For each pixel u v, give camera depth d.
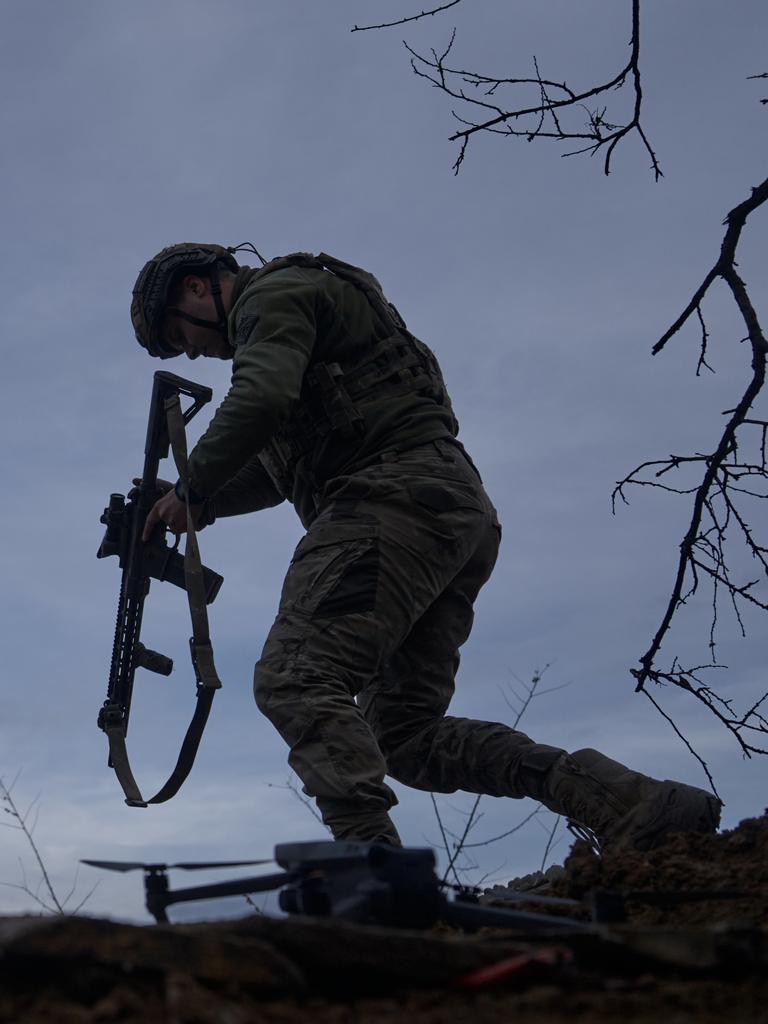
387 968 1.75
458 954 1.79
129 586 3.97
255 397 3.48
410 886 2.08
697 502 4.32
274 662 3.38
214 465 3.51
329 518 3.53
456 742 3.76
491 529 3.84
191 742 3.62
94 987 1.59
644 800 3.41
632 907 2.93
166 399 3.89
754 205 4.37
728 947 1.83
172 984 1.53
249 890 2.20
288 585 3.51
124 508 4.03
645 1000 1.68
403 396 3.71
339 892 2.10
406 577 3.47
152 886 2.18
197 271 4.07
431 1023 1.56
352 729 3.28
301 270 3.75
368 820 3.20
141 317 4.13
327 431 3.67
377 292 3.83
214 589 3.97
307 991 1.69
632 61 4.41
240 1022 1.48
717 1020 1.57
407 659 3.83
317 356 3.70
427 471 3.60
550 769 3.57
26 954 1.58
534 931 2.05
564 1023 1.57
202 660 3.61
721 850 3.19
